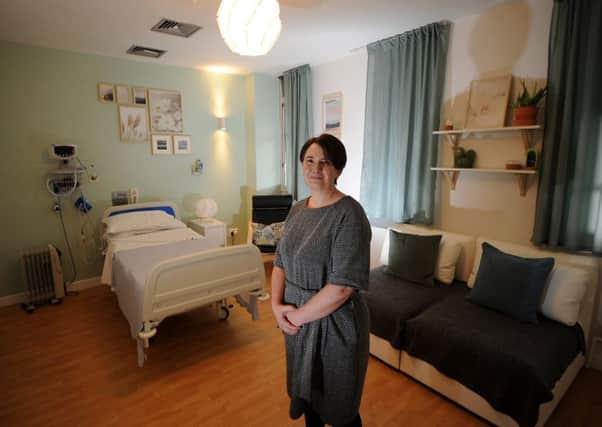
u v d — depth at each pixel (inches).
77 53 130.3
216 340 101.5
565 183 82.0
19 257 126.7
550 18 84.6
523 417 61.9
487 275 83.3
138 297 82.2
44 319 114.5
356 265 43.9
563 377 71.6
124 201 147.6
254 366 89.3
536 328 73.1
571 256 81.5
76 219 137.1
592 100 76.2
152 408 74.4
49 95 126.5
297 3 89.7
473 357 68.6
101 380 83.4
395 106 118.4
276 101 177.8
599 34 74.4
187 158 162.6
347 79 141.5
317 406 51.4
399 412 72.7
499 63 94.8
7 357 92.9
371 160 128.6
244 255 91.6
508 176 95.8
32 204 127.8
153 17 98.4
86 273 141.9
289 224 52.3
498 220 99.3
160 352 95.3
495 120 94.3
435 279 99.6
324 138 48.1
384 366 88.6
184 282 82.0
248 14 55.5
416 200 115.0
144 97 147.1
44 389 80.2
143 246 115.7
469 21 99.7
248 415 72.5
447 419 70.8
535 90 88.2
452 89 106.0
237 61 147.0
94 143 137.7
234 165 178.4
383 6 93.1
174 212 155.6
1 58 116.8
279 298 53.1
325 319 47.1
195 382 82.9
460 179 106.7
